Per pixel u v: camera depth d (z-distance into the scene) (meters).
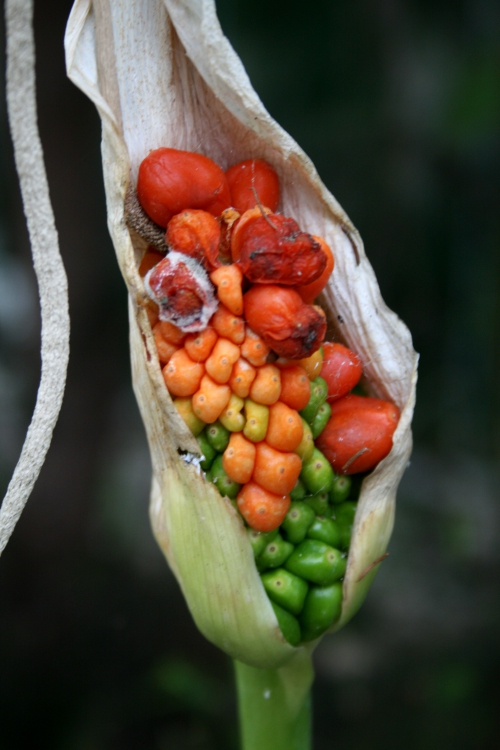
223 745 0.30
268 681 0.18
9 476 0.42
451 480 0.52
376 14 0.46
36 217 0.16
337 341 0.18
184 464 0.17
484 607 0.39
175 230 0.16
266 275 0.16
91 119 0.34
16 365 0.44
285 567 0.17
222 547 0.17
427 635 0.38
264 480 0.17
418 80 0.48
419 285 0.52
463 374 0.53
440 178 0.49
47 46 0.31
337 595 0.17
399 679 0.34
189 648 0.36
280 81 0.46
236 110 0.17
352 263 0.18
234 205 0.17
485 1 0.44
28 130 0.16
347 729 0.32
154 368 0.17
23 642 0.35
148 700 0.32
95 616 0.37
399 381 0.18
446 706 0.31
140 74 0.17
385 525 0.18
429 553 0.46
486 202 0.50
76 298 0.36
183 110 0.17
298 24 0.45
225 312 0.16
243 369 0.16
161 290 0.16
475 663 0.34
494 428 0.50
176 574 0.18
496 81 0.43
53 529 0.38
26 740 0.31
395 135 0.48
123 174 0.17
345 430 0.17
